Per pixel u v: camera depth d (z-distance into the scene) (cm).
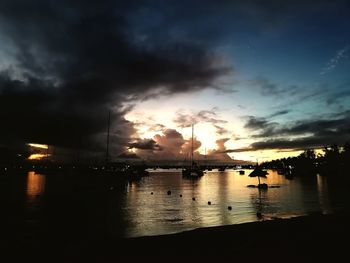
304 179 12238
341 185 8694
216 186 8631
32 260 1493
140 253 1473
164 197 5844
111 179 9450
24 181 10444
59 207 4509
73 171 11662
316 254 1371
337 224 2052
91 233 2708
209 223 3139
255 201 5078
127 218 3516
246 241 1653
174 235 1873
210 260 1333
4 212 4031
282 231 1900
